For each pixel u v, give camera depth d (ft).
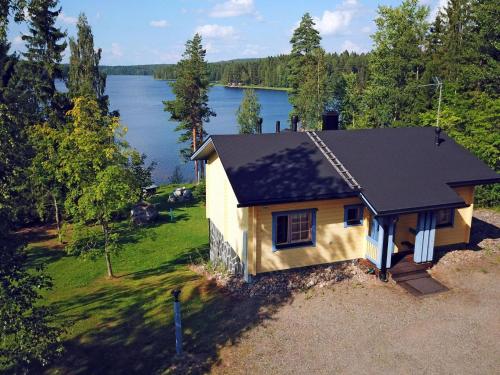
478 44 105.50
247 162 49.03
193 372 33.96
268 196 43.37
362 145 54.75
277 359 34.88
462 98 93.61
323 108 159.02
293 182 46.06
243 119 163.22
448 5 151.23
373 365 33.78
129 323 42.73
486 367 33.17
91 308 47.55
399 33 129.08
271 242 46.19
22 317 28.55
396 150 54.34
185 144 225.97
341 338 37.19
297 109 162.40
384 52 130.62
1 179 28.40
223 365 34.60
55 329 31.32
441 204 44.65
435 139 57.67
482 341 36.24
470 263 50.57
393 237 48.19
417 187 47.26
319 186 45.78
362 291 44.62
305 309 41.81
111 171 51.88
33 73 92.48
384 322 39.27
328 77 165.78
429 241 47.57
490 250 54.13
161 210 96.68
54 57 94.94
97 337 40.40
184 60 140.05
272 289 45.29
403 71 127.54
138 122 311.06
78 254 68.90
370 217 48.65
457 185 49.42
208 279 51.98
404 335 37.32
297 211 46.14
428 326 38.50
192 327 40.45
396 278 46.62
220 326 40.11
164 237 77.46
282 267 47.24
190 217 90.27
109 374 34.53
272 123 269.03
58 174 55.62
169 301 46.93
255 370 33.78
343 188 45.75
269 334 38.19
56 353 31.71
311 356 35.09
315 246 47.83
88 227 56.70
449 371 32.83
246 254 45.78
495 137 76.33
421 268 48.06
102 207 54.24
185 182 148.05
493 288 44.86
